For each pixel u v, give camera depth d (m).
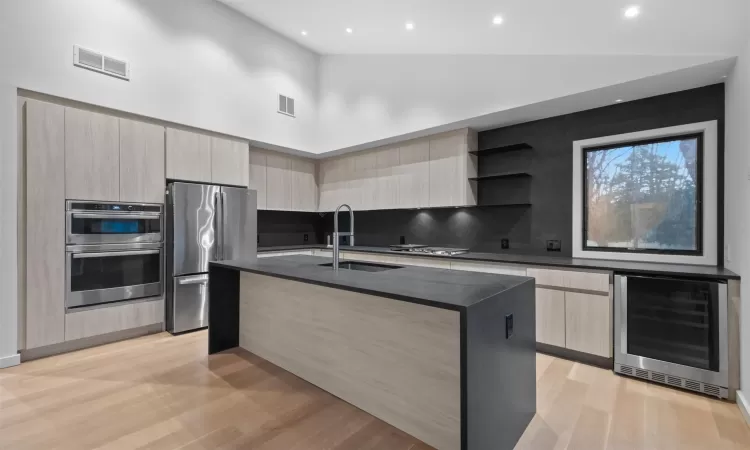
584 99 3.10
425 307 1.81
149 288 3.52
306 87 5.11
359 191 5.07
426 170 4.31
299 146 5.00
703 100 2.78
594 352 2.73
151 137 3.54
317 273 2.29
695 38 2.33
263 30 4.57
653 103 3.01
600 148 3.32
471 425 1.43
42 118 2.88
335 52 4.96
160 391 2.32
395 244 5.13
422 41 3.76
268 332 2.84
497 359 1.65
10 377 2.52
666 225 2.98
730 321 2.19
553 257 3.47
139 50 3.47
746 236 2.06
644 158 3.09
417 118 4.13
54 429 1.88
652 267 2.61
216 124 4.07
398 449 1.75
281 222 5.59
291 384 2.45
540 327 3.03
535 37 3.06
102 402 2.17
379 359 2.02
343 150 5.05
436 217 4.65
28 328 2.81
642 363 2.49
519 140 3.84
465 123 3.84
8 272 2.71
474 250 4.24
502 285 1.86
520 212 3.83
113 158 3.28
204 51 3.98
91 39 3.16
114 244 3.29
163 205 3.63
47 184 2.91
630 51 2.66
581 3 2.51
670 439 1.80
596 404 2.17
